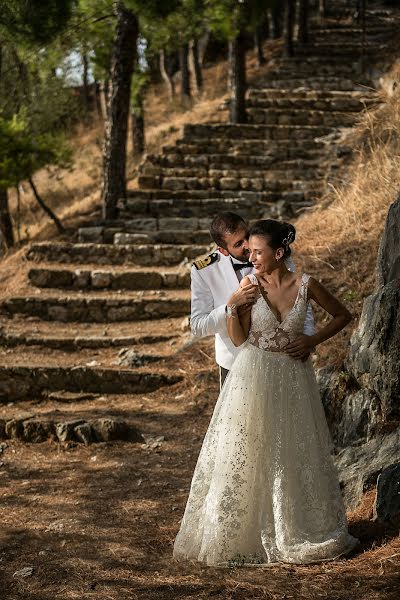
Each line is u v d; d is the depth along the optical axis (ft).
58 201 54.34
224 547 11.47
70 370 22.97
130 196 37.40
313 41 66.18
